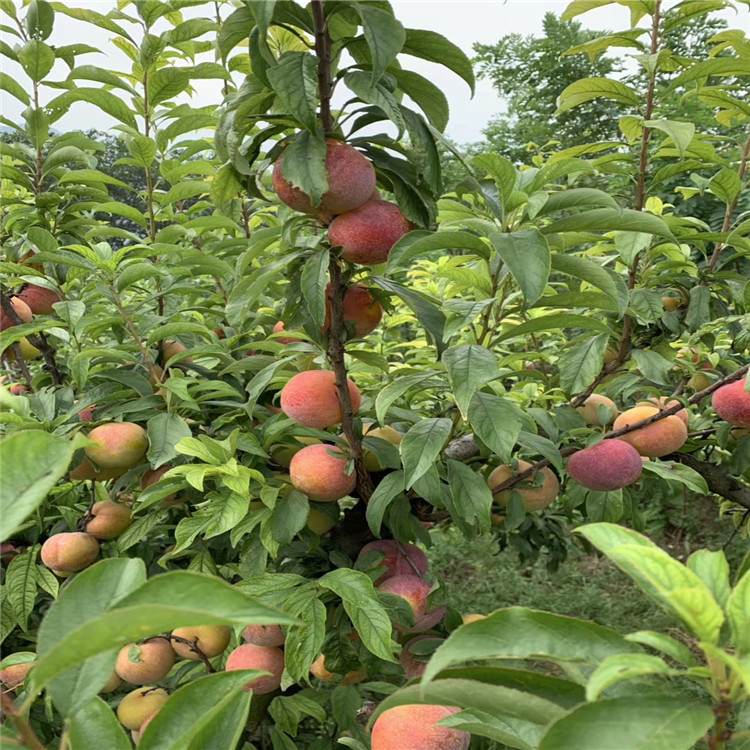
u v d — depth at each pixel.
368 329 1.90
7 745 0.83
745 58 2.39
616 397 2.86
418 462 1.72
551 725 0.78
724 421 2.57
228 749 0.98
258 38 1.47
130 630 0.71
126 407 2.08
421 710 1.59
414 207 1.68
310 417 1.86
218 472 1.81
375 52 1.32
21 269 2.17
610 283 1.63
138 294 3.28
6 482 0.78
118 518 2.17
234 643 2.31
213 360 2.59
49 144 2.95
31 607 2.04
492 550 6.68
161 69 2.77
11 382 2.93
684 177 5.49
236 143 1.62
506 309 2.07
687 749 0.74
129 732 2.30
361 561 1.96
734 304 2.71
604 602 5.62
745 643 0.78
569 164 1.75
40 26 2.70
